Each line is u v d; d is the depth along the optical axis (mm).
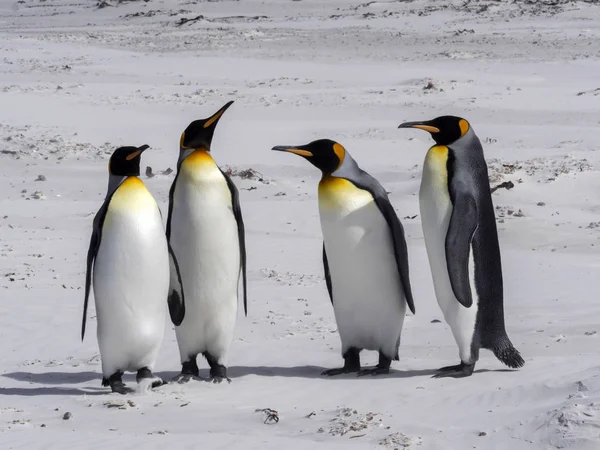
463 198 16109
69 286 28078
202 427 13086
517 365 16609
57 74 91625
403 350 20000
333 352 19781
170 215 16922
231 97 75625
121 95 76312
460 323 16453
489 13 147500
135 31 146125
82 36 136000
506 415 12461
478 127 61375
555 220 38625
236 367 18594
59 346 21266
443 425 12461
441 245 16406
